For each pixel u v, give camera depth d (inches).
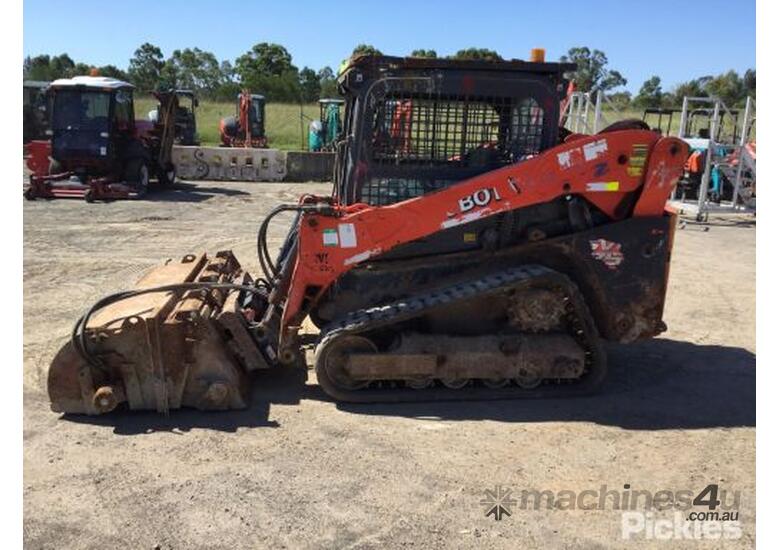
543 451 163.9
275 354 193.0
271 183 815.7
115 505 138.3
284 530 130.9
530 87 192.9
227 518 134.4
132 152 645.3
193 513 135.9
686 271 378.0
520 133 195.9
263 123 1063.6
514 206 189.0
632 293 199.6
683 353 240.4
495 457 160.4
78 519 133.5
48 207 551.5
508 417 182.4
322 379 187.2
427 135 194.1
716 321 281.7
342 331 184.4
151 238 428.1
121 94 636.7
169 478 148.7
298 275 188.1
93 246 399.5
